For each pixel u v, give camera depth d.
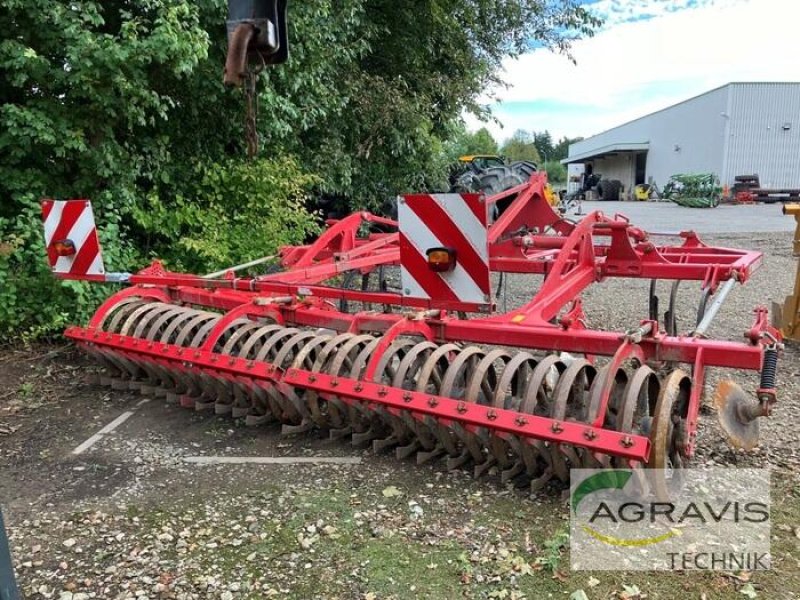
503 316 3.47
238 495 3.02
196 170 6.80
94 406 4.14
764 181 39.28
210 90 6.44
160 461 3.38
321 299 4.58
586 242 4.38
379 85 8.73
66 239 4.41
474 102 11.15
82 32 5.15
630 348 2.84
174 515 2.86
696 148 42.50
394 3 9.30
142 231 6.71
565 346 3.08
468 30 10.95
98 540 2.68
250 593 2.34
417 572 2.44
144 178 6.83
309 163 8.23
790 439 3.51
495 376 3.29
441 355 3.19
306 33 6.89
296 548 2.60
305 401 3.58
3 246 5.00
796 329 5.37
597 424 2.61
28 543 2.67
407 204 3.20
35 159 5.71
